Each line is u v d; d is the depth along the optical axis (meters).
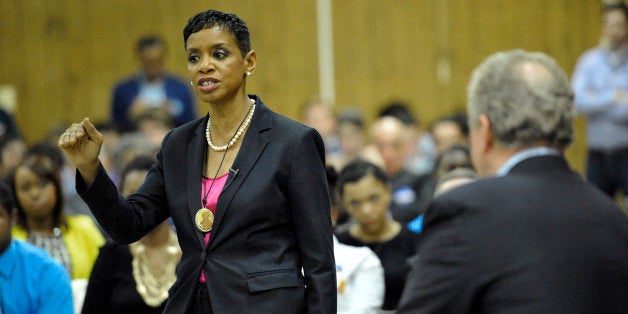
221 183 8.47
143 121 22.84
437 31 31.53
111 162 21.42
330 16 31.31
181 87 26.47
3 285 11.40
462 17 31.53
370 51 31.44
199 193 8.48
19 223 13.95
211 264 8.31
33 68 31.08
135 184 12.77
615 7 22.22
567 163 7.00
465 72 31.55
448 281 6.57
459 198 6.77
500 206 6.67
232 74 8.41
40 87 31.11
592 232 6.62
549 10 31.55
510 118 6.87
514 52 7.28
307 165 8.45
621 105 21.91
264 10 31.05
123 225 8.37
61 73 31.09
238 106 8.58
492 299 6.47
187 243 8.51
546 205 6.68
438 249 6.68
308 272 8.41
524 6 31.50
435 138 23.56
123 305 11.67
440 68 31.53
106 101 31.03
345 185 13.81
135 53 30.98
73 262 14.04
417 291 6.67
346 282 12.46
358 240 14.00
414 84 31.53
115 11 31.02
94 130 8.13
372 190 13.70
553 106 6.84
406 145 22.77
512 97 6.88
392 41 31.48
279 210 8.38
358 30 31.41
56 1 31.02
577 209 6.69
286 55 31.22
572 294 6.39
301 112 28.23
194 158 8.64
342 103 31.42
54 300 11.61
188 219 8.48
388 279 13.61
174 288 8.54
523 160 6.93
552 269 6.45
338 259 12.52
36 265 11.65
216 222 8.31
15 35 31.03
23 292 11.48
